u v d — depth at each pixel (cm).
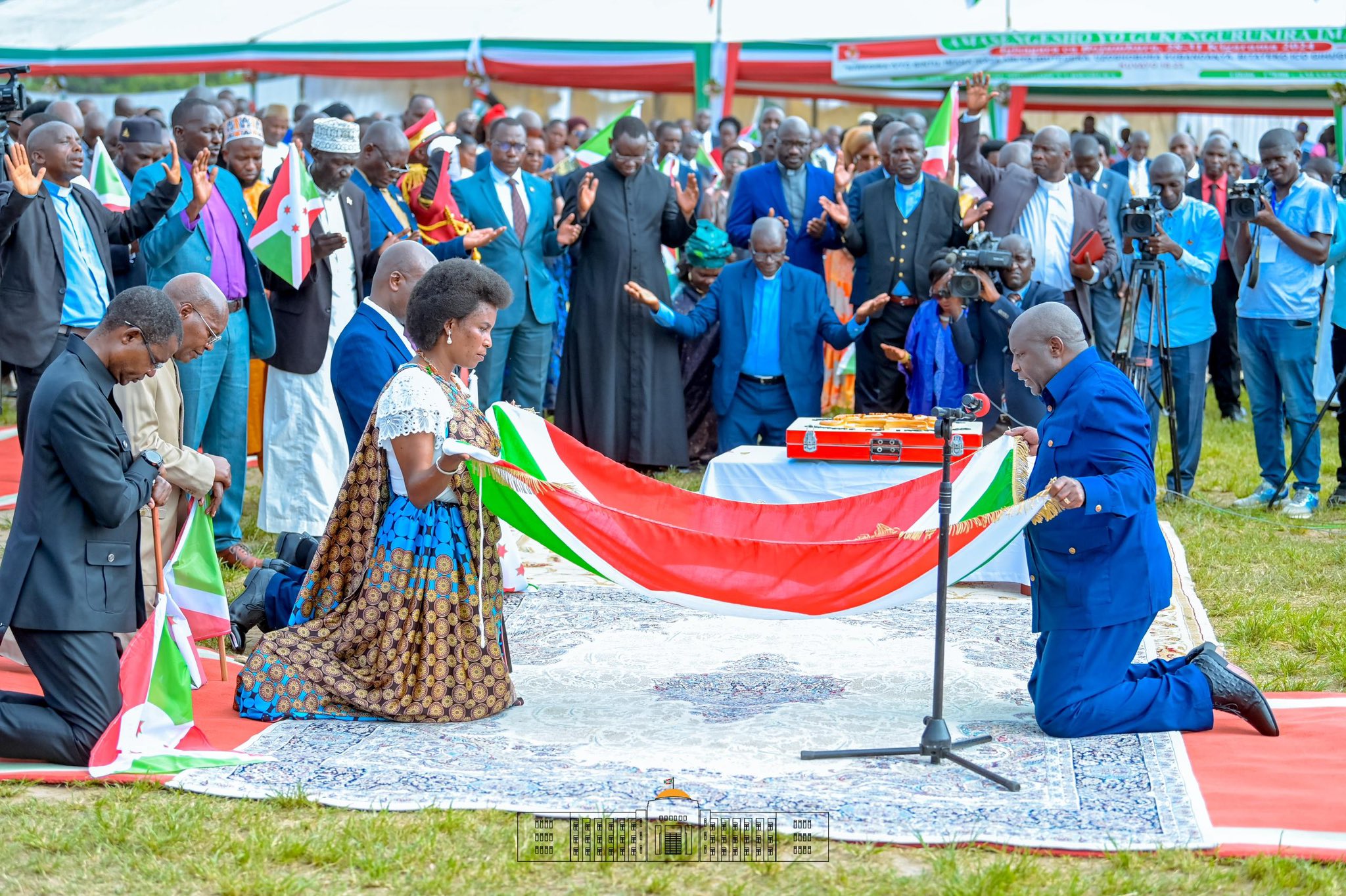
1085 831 389
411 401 472
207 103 787
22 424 712
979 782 430
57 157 702
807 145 1016
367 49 1695
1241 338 874
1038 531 476
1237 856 375
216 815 406
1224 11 1280
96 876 370
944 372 819
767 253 921
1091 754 453
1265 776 429
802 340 928
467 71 1675
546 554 772
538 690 533
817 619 641
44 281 690
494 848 385
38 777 428
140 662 448
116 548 448
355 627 494
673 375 991
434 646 489
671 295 1142
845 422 734
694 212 1015
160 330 442
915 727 489
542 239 969
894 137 929
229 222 719
